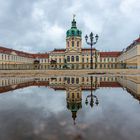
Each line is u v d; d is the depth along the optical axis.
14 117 9.62
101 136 6.95
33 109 11.41
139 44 87.56
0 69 74.06
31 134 7.16
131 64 87.44
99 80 33.78
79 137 6.87
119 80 33.56
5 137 6.91
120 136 6.95
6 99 14.92
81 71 64.44
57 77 42.84
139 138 6.76
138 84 26.23
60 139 6.68
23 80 34.44
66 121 8.88
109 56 137.75
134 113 10.35
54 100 14.41
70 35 130.50
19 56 122.44
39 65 92.50
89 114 10.20
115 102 13.54
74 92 18.91
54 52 136.62
